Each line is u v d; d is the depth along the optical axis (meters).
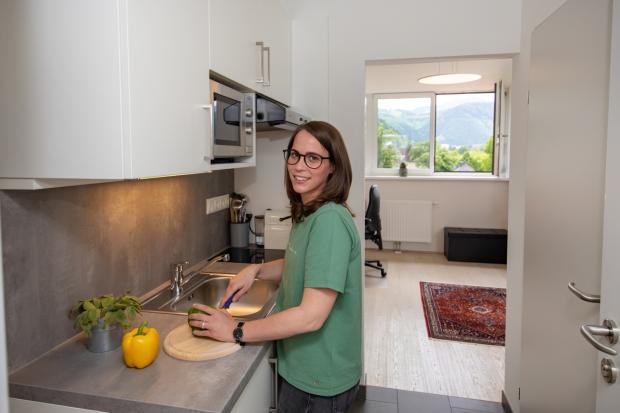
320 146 1.22
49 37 0.98
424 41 2.27
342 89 2.41
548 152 1.58
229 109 1.62
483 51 2.21
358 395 2.49
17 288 1.11
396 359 2.93
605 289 1.08
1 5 1.00
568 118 1.39
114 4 0.93
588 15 1.25
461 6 2.22
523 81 2.07
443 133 5.99
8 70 1.01
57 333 1.24
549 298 1.55
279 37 2.19
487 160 5.89
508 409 2.28
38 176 1.02
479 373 2.74
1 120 1.02
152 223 1.73
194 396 0.98
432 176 5.94
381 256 5.79
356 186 2.43
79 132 0.98
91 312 1.17
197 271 2.04
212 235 2.35
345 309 1.25
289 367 1.30
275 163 2.63
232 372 1.09
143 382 1.05
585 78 1.27
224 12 1.51
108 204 1.45
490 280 4.70
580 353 1.29
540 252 1.65
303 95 2.45
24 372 1.10
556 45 1.50
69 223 1.27
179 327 1.35
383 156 6.12
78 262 1.31
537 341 1.67
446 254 5.66
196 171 1.32
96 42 0.95
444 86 5.59
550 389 1.53
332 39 2.39
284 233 2.47
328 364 1.24
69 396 1.01
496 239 5.37
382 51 2.34
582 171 1.29
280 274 1.64
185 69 1.23
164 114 1.12
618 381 1.03
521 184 2.09
